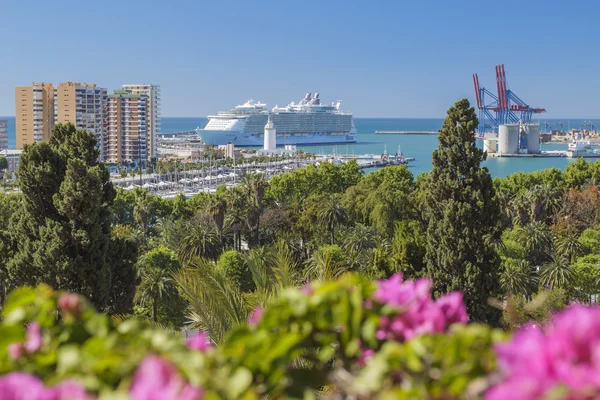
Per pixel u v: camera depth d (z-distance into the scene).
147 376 2.55
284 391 3.07
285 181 99.62
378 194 69.44
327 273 10.98
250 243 75.94
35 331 3.16
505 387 2.38
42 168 26.48
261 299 10.66
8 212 49.28
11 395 2.33
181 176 199.12
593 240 63.62
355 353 3.24
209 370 2.87
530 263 62.09
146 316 42.09
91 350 2.94
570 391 2.24
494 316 31.58
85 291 25.86
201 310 10.36
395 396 2.64
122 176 176.88
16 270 25.94
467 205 31.70
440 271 32.28
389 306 3.29
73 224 25.78
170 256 51.25
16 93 195.62
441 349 2.84
